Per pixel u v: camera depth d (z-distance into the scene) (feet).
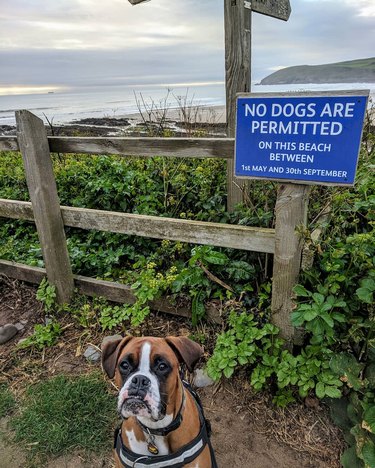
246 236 8.43
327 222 8.55
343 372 7.25
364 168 9.90
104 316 10.82
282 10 12.76
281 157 7.07
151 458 5.63
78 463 7.43
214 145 8.51
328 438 7.61
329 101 6.30
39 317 11.69
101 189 14.29
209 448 6.18
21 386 9.23
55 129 25.26
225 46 10.59
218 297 9.91
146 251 13.34
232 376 8.95
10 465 7.43
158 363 5.25
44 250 11.16
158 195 13.84
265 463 7.30
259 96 6.85
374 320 7.16
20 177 17.29
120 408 4.99
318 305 7.23
